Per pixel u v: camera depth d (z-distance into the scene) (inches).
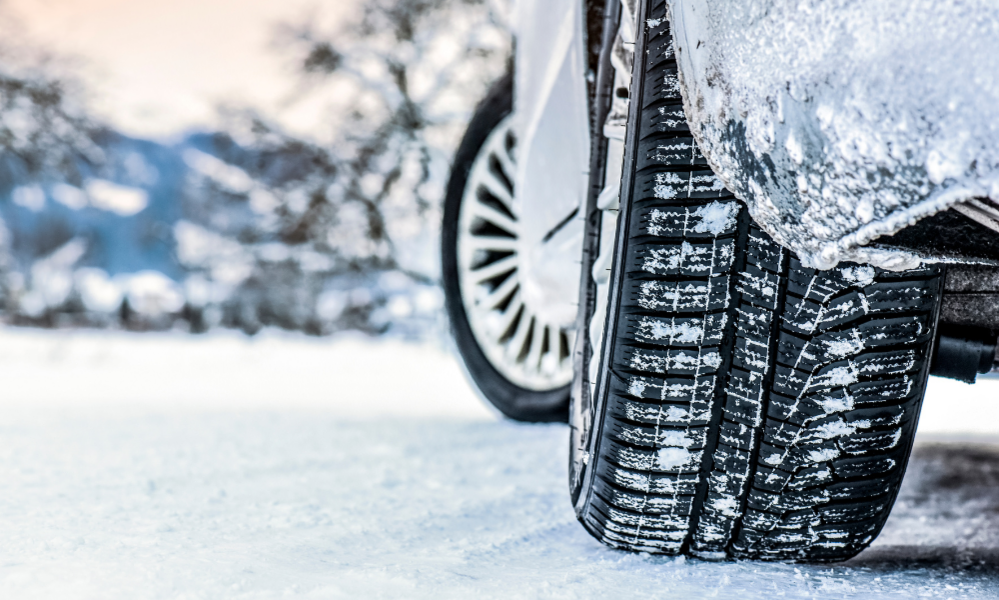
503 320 130.2
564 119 80.0
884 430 49.4
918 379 49.1
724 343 48.8
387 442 108.4
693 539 53.4
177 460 90.4
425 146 649.0
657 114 48.8
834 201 38.4
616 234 51.1
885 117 35.3
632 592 45.4
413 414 149.9
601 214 59.9
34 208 859.4
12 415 142.2
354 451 100.3
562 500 73.2
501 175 131.5
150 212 841.5
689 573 50.4
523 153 95.2
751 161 41.7
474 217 132.0
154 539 52.5
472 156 131.6
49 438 108.0
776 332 48.0
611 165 58.9
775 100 39.7
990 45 32.6
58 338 515.8
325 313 691.4
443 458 96.0
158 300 736.3
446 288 133.3
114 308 732.7
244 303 702.5
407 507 67.5
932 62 33.9
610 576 48.8
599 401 52.5
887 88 35.1
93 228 879.7
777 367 48.3
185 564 46.1
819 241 40.3
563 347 126.7
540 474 86.9
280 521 60.0
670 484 51.4
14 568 44.3
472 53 616.4
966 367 51.0
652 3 50.0
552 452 101.4
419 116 649.6
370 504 68.2
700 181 48.1
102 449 98.3
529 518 65.6
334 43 658.2
